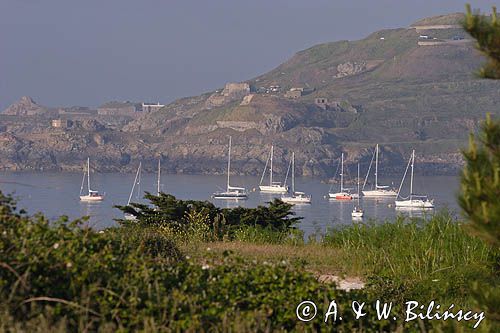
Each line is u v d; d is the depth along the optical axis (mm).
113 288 26266
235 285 29281
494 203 25812
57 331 23047
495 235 25734
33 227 29188
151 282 28078
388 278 40688
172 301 26250
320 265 49125
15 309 24453
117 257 29547
